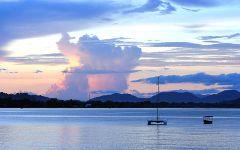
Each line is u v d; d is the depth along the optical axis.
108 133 126.62
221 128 151.38
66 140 103.62
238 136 116.44
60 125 168.25
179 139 108.06
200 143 98.69
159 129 145.50
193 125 171.38
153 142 100.62
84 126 161.38
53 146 90.88
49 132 129.75
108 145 93.69
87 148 88.38
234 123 188.75
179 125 170.88
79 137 112.25
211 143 98.69
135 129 145.12
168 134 123.56
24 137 111.69
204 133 127.62
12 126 160.62
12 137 111.62
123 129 144.62
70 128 149.12
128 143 98.00
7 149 86.06
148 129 145.38
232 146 92.75
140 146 92.56
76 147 89.75
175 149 87.94
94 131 134.75
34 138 108.88
